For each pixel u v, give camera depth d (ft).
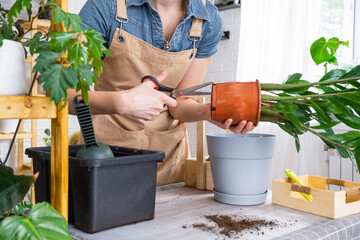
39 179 2.69
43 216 1.46
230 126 2.75
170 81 4.07
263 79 10.03
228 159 3.15
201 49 4.22
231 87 2.58
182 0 3.87
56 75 1.69
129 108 2.64
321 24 9.39
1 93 1.75
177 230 2.46
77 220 2.44
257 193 3.23
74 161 2.28
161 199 3.39
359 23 8.90
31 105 1.79
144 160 2.51
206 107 3.51
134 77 3.93
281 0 9.55
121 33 3.59
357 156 2.74
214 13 4.03
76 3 10.82
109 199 2.38
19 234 1.34
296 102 2.89
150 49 3.73
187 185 4.09
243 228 2.52
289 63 9.33
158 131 4.26
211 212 2.95
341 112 2.69
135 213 2.55
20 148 9.25
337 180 3.40
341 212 2.85
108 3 3.48
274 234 2.41
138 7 3.64
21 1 1.87
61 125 1.94
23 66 1.87
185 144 4.59
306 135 8.56
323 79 3.06
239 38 11.04
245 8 10.56
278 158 9.16
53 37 1.67
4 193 1.54
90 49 1.77
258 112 2.56
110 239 2.25
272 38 9.84
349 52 9.02
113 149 3.01
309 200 2.97
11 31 1.94
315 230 2.45
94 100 2.71
